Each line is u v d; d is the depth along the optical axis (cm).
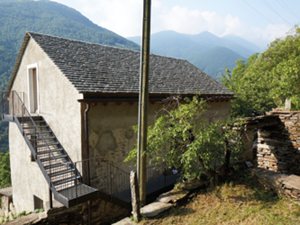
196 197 632
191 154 588
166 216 546
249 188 655
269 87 1762
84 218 723
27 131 980
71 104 773
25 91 1038
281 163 859
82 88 717
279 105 1535
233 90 1870
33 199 964
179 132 648
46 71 878
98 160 781
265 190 642
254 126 768
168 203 589
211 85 1372
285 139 852
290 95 1469
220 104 1322
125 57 1168
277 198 599
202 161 660
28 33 929
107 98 770
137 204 527
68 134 793
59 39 1015
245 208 550
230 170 748
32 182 969
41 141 880
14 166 1116
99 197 693
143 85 548
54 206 670
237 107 1656
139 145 574
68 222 689
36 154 752
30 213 727
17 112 1084
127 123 874
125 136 870
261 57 2842
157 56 1455
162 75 1184
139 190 584
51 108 866
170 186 902
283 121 855
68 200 607
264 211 534
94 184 771
